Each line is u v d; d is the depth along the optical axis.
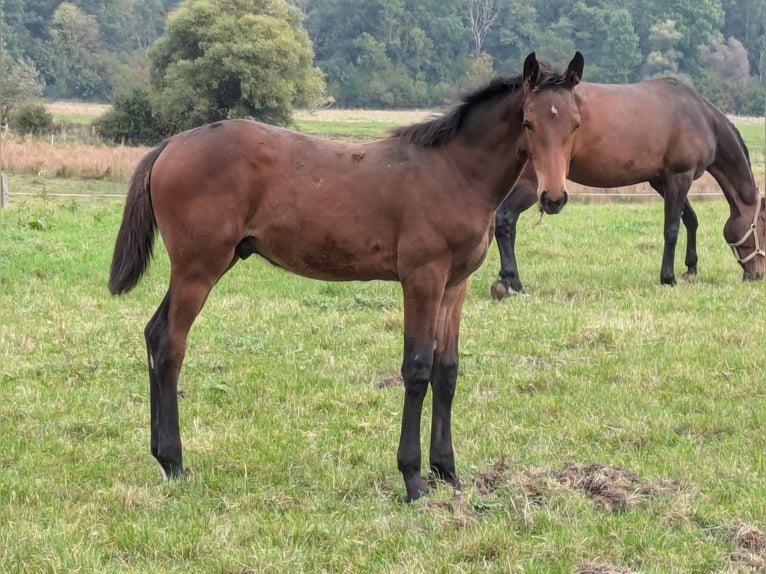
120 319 9.12
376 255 5.21
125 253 5.46
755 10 54.97
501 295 10.28
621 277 11.47
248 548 4.50
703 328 8.95
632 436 6.19
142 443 6.05
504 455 5.78
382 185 5.14
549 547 4.45
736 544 4.55
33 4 73.19
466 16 59.28
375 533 4.64
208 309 9.58
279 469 5.60
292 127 42.53
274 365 7.76
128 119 39.88
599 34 51.75
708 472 5.49
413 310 5.09
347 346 8.41
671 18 51.88
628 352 8.19
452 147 5.15
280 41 40.22
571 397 7.01
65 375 7.38
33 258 11.59
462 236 5.06
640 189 23.72
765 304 9.99
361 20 60.31
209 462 5.68
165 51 41.19
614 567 4.29
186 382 7.32
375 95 58.56
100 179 26.98
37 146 31.70
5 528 4.64
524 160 5.17
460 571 4.25
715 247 13.80
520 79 5.11
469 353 8.03
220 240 5.23
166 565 4.34
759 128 42.41
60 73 67.12
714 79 50.91
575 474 5.32
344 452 5.88
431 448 5.38
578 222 16.70
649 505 4.96
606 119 10.29
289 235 5.25
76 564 4.29
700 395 7.08
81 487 5.28
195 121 40.75
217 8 40.59
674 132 10.63
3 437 6.02
